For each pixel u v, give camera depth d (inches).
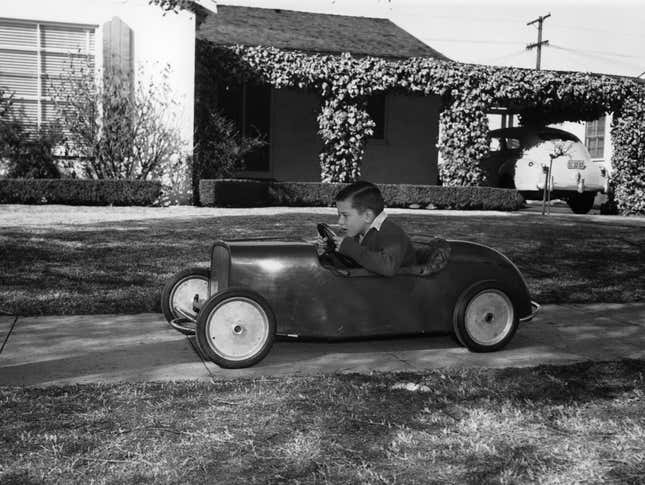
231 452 104.1
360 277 165.8
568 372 152.6
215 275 180.9
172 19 533.3
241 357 154.5
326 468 99.2
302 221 410.0
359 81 594.6
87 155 516.7
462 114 623.2
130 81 528.7
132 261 281.7
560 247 362.9
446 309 173.2
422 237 195.6
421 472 99.0
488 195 597.3
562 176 617.3
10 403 123.6
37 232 343.3
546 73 640.4
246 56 571.5
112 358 159.0
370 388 137.8
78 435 109.3
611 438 112.9
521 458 104.1
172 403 126.0
